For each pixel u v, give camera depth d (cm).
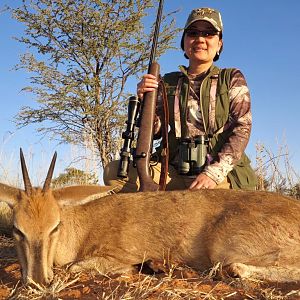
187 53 153
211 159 142
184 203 119
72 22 325
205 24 150
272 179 206
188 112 148
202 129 147
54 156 111
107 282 101
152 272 115
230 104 146
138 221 120
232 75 147
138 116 146
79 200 114
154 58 151
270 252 108
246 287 96
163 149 142
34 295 95
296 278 103
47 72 323
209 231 114
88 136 307
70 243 121
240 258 110
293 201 115
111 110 323
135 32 333
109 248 119
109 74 329
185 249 116
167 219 118
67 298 93
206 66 152
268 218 110
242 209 113
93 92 320
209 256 114
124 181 151
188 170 141
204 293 92
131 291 93
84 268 114
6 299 96
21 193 108
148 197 124
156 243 118
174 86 153
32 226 102
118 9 330
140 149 139
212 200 118
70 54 328
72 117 334
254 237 110
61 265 119
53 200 109
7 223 177
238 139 139
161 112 152
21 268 103
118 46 322
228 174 142
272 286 100
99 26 323
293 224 109
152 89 143
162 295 91
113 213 122
